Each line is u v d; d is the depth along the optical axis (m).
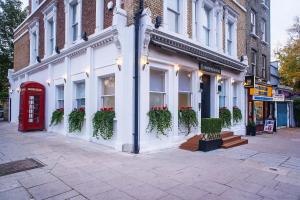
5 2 24.08
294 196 4.36
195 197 4.23
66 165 6.10
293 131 17.23
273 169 6.15
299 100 21.97
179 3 9.65
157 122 8.08
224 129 12.23
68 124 11.08
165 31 8.45
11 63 24.58
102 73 9.05
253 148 9.22
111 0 8.70
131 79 7.79
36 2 16.11
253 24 16.33
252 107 14.71
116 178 5.16
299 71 21.41
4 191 4.38
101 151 7.84
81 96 10.83
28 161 6.45
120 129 7.98
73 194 4.27
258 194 4.43
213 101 11.63
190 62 9.84
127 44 7.91
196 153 7.95
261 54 16.88
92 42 9.26
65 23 11.52
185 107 9.67
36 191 4.38
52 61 12.61
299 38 21.98
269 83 16.89
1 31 23.97
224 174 5.61
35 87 13.09
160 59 8.39
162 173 5.58
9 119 20.80
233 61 12.65
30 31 16.03
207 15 11.72
